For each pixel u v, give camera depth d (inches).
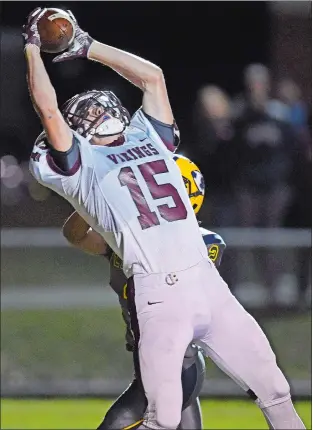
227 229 924.6
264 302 922.1
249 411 860.6
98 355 925.8
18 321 922.7
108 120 545.3
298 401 898.7
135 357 520.1
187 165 579.8
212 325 525.7
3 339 924.0
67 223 581.9
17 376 920.9
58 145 518.6
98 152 536.7
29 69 523.8
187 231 532.4
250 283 922.7
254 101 1085.8
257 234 923.4
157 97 563.5
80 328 925.2
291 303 920.3
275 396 528.7
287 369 912.9
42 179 527.5
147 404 512.4
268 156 1066.7
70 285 919.0
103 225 530.3
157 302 514.6
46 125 516.7
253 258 924.0
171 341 507.8
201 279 525.0
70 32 543.8
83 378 924.6
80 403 898.1
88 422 813.9
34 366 923.4
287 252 923.4
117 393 919.0
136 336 518.3
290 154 1069.8
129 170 534.9
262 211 1070.4
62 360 924.6
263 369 527.2
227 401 904.3
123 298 569.6
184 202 540.7
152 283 518.6
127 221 524.1
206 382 912.9
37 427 794.2
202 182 585.0
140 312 518.0
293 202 1065.5
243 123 1081.4
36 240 915.4
